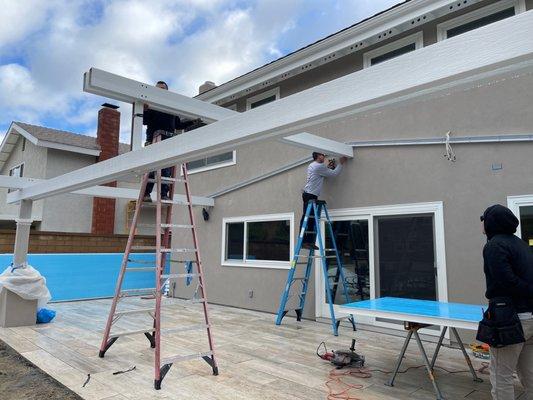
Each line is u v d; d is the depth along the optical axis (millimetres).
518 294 2701
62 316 7164
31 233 9703
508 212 2895
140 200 4617
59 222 12469
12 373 4125
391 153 5984
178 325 6328
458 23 6145
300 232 6594
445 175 5395
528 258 2781
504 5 5691
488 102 5117
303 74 8094
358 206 6281
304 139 5617
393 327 5684
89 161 13492
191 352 4762
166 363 3684
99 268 9641
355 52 7254
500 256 2721
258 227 7992
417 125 5750
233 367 4215
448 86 1996
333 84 2334
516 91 4910
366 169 6250
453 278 5184
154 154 3666
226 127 3002
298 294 6977
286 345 5102
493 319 2701
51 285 8922
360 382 3809
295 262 6418
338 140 6758
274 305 7402
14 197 6855
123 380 3797
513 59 1692
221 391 3549
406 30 6539
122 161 4086
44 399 3453
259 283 7723
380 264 5949
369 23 6551
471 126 5234
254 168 8266
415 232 5648
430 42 6336
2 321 6184
